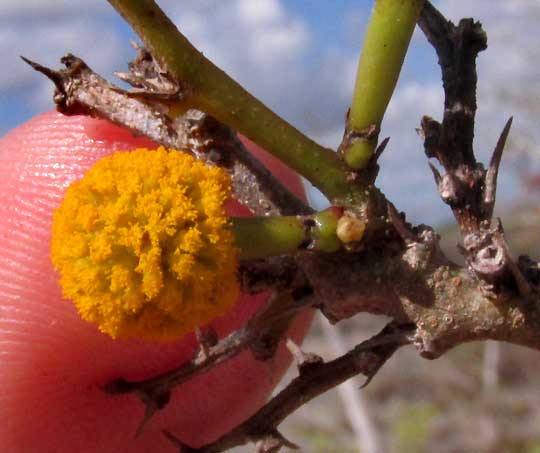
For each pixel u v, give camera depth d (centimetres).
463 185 5
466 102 5
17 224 7
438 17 5
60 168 7
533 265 5
